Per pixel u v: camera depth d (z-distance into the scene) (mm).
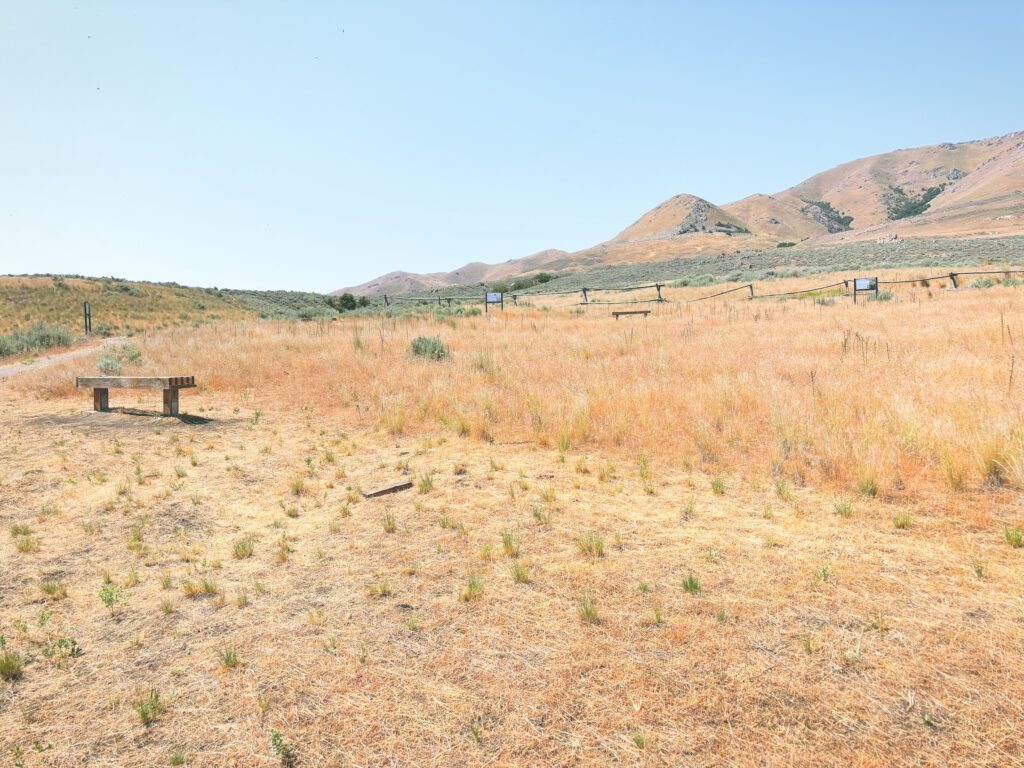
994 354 10258
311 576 4527
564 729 2773
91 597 4348
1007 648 3150
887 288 27953
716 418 7973
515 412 9219
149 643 3709
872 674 3021
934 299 21328
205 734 2877
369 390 11398
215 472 7285
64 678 3389
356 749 2723
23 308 40938
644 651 3318
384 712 2957
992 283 25062
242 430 9312
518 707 2938
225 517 5918
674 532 4953
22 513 5988
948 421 6492
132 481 6918
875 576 4008
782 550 4496
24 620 4031
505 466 7027
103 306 45625
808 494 5676
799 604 3711
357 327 23141
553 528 5148
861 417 7262
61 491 6570
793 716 2768
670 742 2654
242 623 3889
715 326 18484
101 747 2824
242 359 14594
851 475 5906
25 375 14766
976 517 4832
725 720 2768
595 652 3334
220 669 3377
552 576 4266
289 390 12195
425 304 49750
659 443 7496
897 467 5918
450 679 3178
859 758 2506
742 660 3186
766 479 6133
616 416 8422
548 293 62562
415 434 8773
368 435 8906
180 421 9875
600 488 6176
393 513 5734
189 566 4828
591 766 2549
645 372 11156
